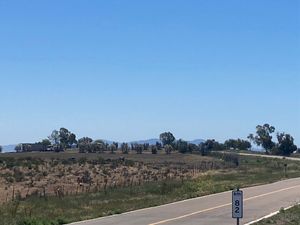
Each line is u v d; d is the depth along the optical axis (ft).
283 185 150.41
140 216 81.87
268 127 499.10
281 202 103.81
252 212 86.53
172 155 365.20
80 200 109.81
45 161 258.98
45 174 202.39
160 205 99.50
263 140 494.18
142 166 257.75
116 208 93.20
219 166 273.33
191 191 129.08
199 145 449.06
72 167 237.45
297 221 74.18
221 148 489.67
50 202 106.32
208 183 149.79
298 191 129.90
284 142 469.57
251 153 465.06
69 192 137.39
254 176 190.80
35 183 172.35
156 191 127.65
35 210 92.12
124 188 138.51
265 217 78.89
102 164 257.96
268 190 132.98
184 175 201.57
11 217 81.35
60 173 208.74
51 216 81.92
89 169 230.27
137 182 166.40
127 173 216.13
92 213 86.33
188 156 354.95
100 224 72.33
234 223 72.49
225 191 131.34
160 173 214.07
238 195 49.60
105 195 120.78
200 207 94.99
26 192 143.43
